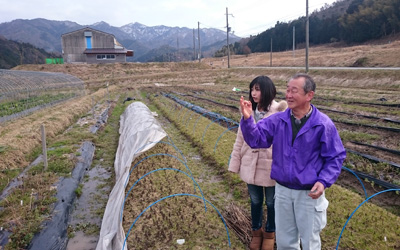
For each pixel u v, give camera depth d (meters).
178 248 4.48
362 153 8.92
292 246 3.43
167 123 14.90
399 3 68.44
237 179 6.85
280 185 3.31
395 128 11.07
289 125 3.21
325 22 91.94
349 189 6.75
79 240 5.27
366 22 74.62
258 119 4.21
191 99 23.80
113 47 58.88
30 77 22.14
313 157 3.07
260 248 4.41
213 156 8.59
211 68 54.41
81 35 56.94
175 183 6.78
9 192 6.57
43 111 16.27
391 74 24.27
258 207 4.30
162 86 38.75
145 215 5.44
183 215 5.36
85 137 11.53
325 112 15.64
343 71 29.06
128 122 12.34
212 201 6.01
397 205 5.96
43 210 5.74
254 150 4.13
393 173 7.36
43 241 4.91
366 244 4.31
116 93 32.25
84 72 47.56
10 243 4.75
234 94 26.67
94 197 6.98
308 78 3.04
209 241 4.64
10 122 13.11
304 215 3.14
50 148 9.95
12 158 8.55
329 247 4.28
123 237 4.43
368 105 17.02
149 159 8.36
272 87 4.08
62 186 6.93
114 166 9.07
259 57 78.75
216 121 14.18
